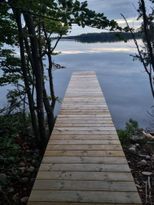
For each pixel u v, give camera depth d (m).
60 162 4.22
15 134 7.72
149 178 5.19
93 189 3.44
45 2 3.94
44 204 3.12
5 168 5.68
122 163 4.16
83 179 3.69
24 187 5.05
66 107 7.90
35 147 7.62
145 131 9.05
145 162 5.93
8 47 8.05
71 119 6.66
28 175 5.59
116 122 13.67
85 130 5.79
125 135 7.53
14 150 6.45
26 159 6.51
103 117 6.78
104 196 3.28
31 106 7.63
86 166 4.08
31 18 6.92
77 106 8.00
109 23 3.94
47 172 3.89
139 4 6.63
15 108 9.30
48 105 8.86
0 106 11.45
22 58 7.34
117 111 15.99
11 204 4.42
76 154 4.53
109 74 29.30
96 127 5.98
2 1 4.12
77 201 3.18
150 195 4.55
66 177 3.74
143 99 18.88
